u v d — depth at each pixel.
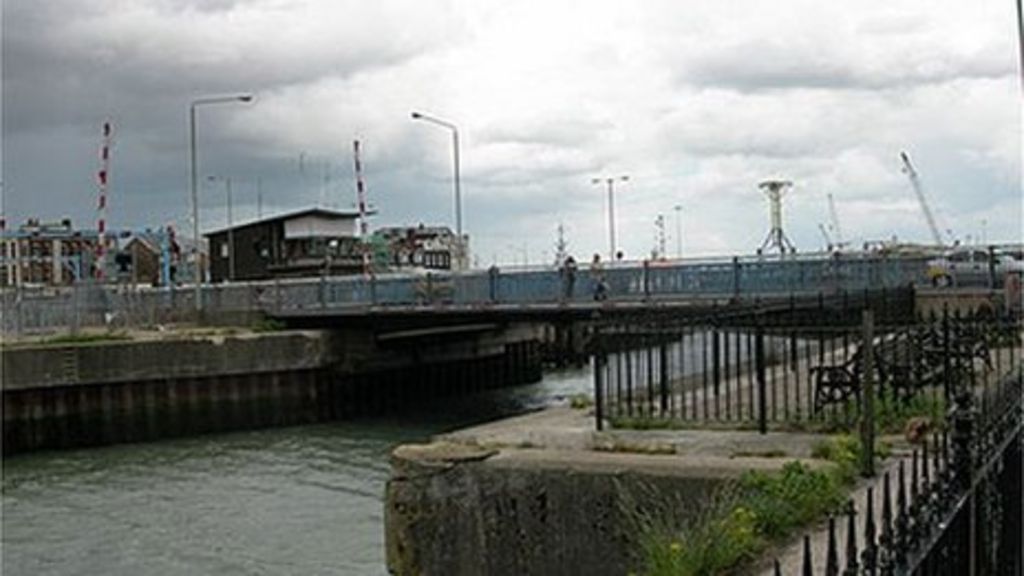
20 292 56.09
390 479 12.54
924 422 11.63
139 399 43.38
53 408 41.72
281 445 39.75
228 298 53.50
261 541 23.84
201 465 35.72
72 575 21.94
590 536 11.36
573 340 68.94
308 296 50.25
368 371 50.22
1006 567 9.02
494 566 11.83
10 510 28.91
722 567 8.12
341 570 21.03
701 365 16.88
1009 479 9.31
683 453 11.92
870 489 7.26
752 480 10.09
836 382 13.27
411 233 112.69
